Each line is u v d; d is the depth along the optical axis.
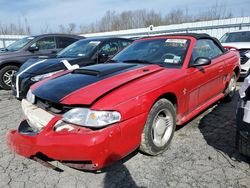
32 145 2.52
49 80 3.22
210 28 17.22
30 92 3.08
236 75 5.36
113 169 2.87
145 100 2.72
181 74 3.34
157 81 2.99
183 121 3.51
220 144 3.39
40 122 2.71
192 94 3.60
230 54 5.01
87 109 2.44
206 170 2.80
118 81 2.85
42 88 2.95
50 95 2.72
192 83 3.53
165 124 3.14
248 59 6.82
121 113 2.48
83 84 2.84
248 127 2.50
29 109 2.95
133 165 2.94
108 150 2.39
